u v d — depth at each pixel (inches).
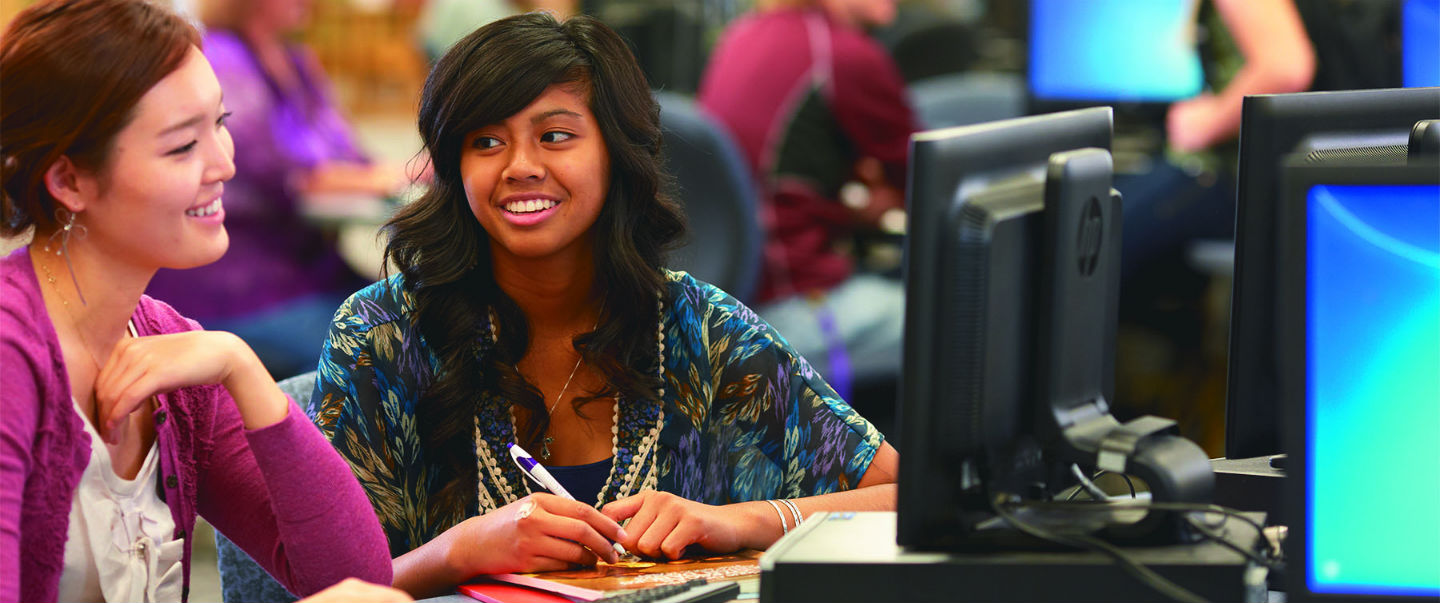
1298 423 45.3
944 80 208.1
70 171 53.6
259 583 75.7
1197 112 167.9
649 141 73.6
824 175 167.0
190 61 54.9
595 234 73.6
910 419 50.6
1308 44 162.7
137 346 57.1
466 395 73.2
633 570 64.0
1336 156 65.6
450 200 73.2
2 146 53.0
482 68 69.8
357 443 72.9
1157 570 49.4
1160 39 171.2
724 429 76.9
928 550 51.7
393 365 73.7
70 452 54.6
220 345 58.6
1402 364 44.8
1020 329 53.1
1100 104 173.8
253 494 63.9
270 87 152.8
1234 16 166.1
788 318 163.2
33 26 53.2
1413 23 147.5
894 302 166.2
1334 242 44.9
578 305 75.4
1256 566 51.4
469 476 73.3
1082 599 49.6
